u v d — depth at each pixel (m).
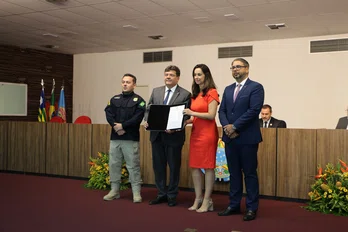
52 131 6.53
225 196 5.00
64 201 4.62
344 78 8.23
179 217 3.88
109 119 4.66
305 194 4.64
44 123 6.61
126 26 7.84
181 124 4.08
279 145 4.79
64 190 5.32
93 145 6.16
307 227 3.58
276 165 4.80
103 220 3.76
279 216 3.97
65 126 6.40
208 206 4.15
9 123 6.93
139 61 10.44
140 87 10.43
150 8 6.57
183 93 4.32
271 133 4.83
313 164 4.61
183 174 5.35
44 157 6.60
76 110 11.25
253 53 9.10
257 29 7.93
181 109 4.11
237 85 3.94
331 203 4.14
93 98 11.04
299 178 4.68
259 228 3.52
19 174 6.77
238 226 3.58
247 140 3.80
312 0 5.97
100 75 10.95
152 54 10.26
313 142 4.61
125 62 10.62
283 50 8.80
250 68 9.12
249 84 3.86
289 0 6.00
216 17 7.06
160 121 4.15
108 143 6.04
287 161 4.75
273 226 3.59
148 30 8.18
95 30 8.23
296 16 6.90
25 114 10.16
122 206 4.37
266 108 5.77
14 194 5.03
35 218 3.83
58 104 10.34
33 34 8.65
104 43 9.62
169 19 7.26
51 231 3.40
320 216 3.99
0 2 6.31
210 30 8.09
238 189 4.00
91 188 5.46
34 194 5.04
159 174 4.52
